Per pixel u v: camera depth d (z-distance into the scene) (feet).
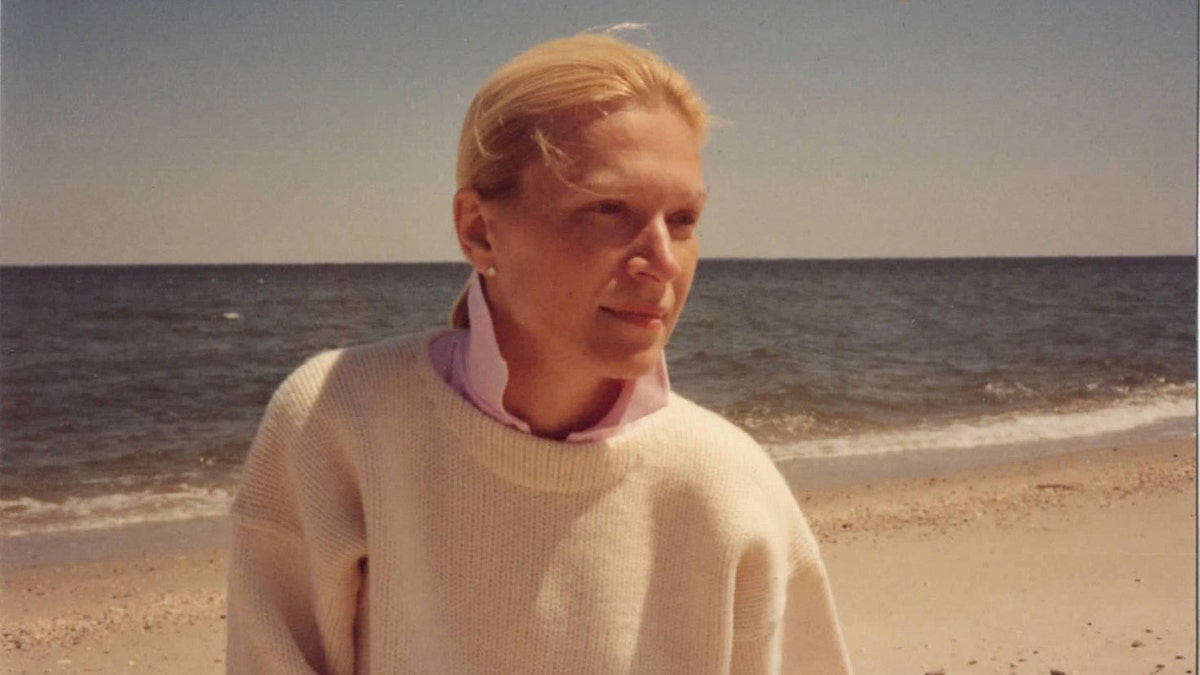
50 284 205.98
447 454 4.21
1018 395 66.69
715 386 72.18
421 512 4.23
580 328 3.71
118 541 30.35
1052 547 25.54
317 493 4.28
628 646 4.31
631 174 3.57
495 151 3.72
